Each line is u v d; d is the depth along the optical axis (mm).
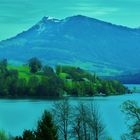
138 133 80812
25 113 185750
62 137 88812
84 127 89562
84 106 93688
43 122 71250
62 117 89250
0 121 156000
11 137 87375
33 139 69750
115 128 124250
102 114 153375
